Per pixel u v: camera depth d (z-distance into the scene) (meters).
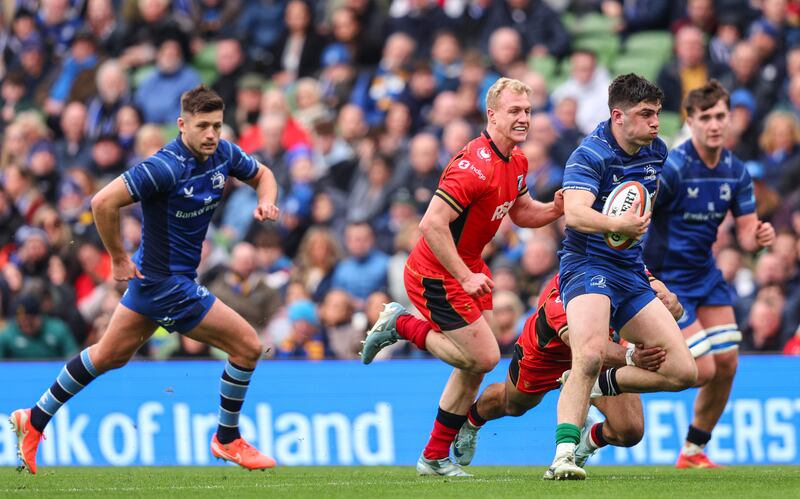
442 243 22.94
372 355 25.69
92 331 42.22
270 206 24.98
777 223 42.16
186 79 51.88
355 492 20.48
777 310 38.44
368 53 53.00
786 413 32.38
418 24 52.72
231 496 20.03
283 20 54.22
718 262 40.38
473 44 52.28
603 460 32.91
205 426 34.88
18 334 40.81
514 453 33.62
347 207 46.25
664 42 51.25
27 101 55.31
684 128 46.12
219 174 24.67
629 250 21.80
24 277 43.88
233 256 40.91
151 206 24.14
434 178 45.12
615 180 21.58
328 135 48.44
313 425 34.59
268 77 53.56
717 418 29.22
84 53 54.59
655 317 21.75
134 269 24.02
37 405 25.44
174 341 40.28
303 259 42.62
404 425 34.16
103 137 49.91
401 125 47.75
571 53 51.50
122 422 35.31
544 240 39.72
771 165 44.66
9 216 48.22
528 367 23.88
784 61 47.69
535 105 47.47
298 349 39.38
